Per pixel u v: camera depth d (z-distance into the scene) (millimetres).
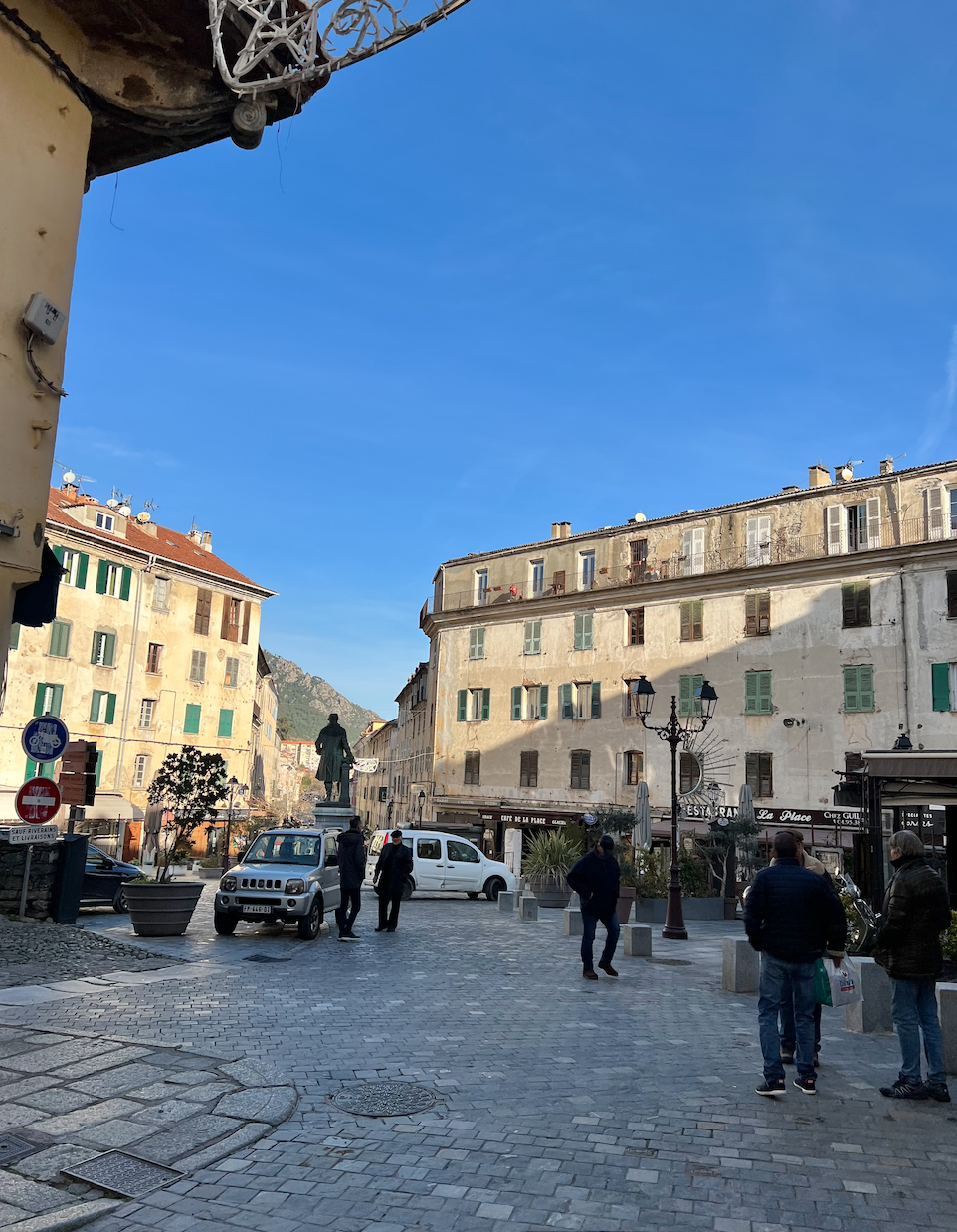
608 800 37438
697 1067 7039
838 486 33281
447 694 45188
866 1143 5324
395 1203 4430
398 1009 8891
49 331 5816
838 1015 9633
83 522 39781
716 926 18953
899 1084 6246
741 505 35906
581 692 39406
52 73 6059
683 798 34375
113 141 6957
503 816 40062
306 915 13656
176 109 6637
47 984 9227
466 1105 5930
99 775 39312
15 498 5668
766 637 33844
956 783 14805
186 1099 5734
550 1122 5633
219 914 13789
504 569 44250
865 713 30969
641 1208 4418
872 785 14344
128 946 11969
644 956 13391
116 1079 6074
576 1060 7168
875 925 11648
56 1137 5066
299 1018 8250
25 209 5789
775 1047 6277
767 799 32719
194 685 44469
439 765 44625
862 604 31672
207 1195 4484
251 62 6363
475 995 9844
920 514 31234
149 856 37719
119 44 6480
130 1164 4773
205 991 9305
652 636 37281
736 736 33844
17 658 36312
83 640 38969
